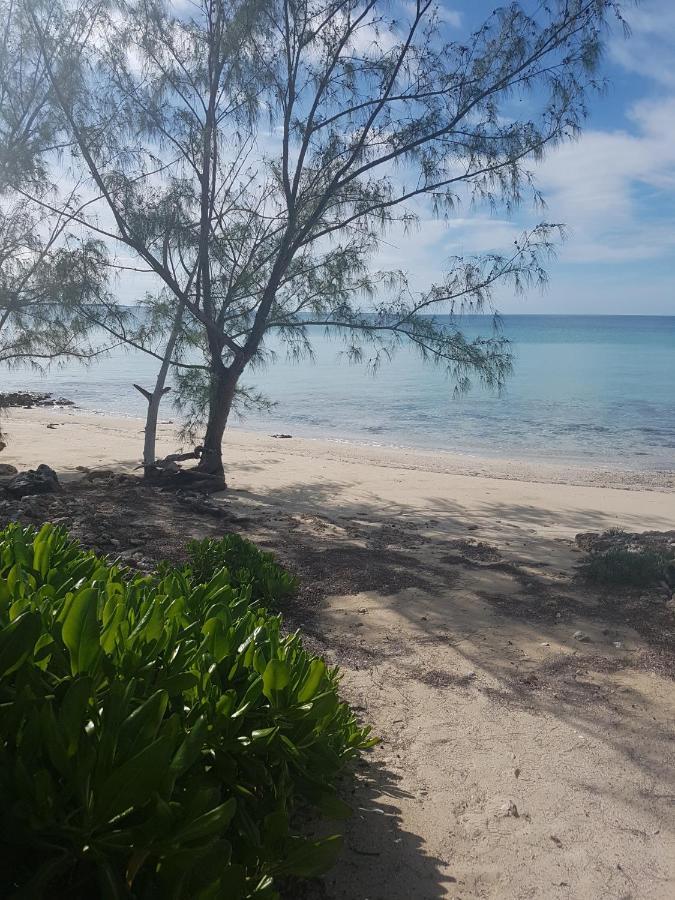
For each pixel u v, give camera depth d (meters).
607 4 9.60
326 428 23.48
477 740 3.76
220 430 12.05
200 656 2.39
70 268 10.54
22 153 10.30
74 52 10.74
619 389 34.22
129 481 11.23
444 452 19.12
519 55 10.17
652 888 2.64
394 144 11.05
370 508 10.82
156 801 1.74
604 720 4.00
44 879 1.64
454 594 6.20
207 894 1.77
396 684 4.43
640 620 5.63
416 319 11.12
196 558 6.08
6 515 7.82
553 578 6.78
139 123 11.16
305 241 11.42
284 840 2.24
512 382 37.69
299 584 6.28
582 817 3.08
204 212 11.38
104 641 2.22
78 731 1.77
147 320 11.80
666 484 15.18
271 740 2.30
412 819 3.03
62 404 28.91
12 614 2.23
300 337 12.08
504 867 2.73
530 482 14.40
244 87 11.07
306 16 10.80
